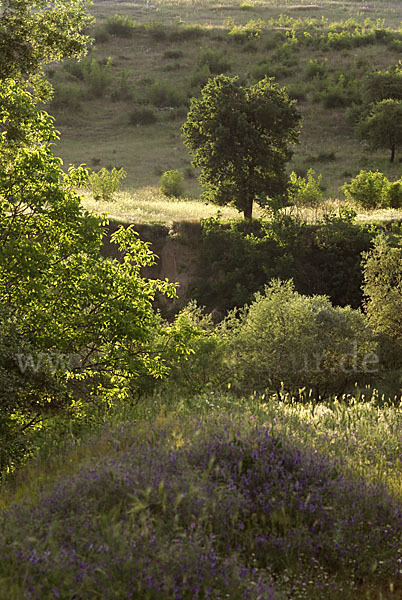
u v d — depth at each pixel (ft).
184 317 44.52
